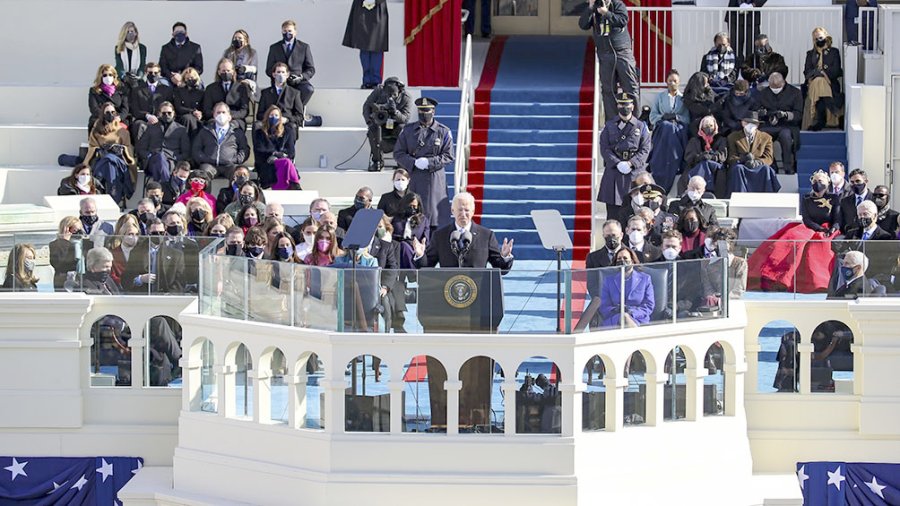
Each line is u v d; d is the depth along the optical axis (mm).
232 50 45312
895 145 44312
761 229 39781
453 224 32781
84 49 48938
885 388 32906
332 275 30125
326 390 30031
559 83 47688
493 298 29906
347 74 48625
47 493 33688
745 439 31938
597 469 30125
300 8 48531
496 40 52250
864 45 46156
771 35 47281
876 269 33188
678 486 30922
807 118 45094
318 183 44250
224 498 31172
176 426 33531
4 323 33375
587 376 30203
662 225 36094
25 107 46906
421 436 29953
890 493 33031
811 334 33250
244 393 31391
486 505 29797
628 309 30562
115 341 33719
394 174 37906
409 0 48031
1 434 33656
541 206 43531
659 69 47781
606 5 43719
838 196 38906
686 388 31531
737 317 32094
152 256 33719
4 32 48875
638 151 41594
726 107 43406
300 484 30203
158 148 43281
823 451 33219
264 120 43438
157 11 48688
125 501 31828
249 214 37094
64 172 44281
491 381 30125
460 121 44188
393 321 30031
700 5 48156
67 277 33750
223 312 31750
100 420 33688
